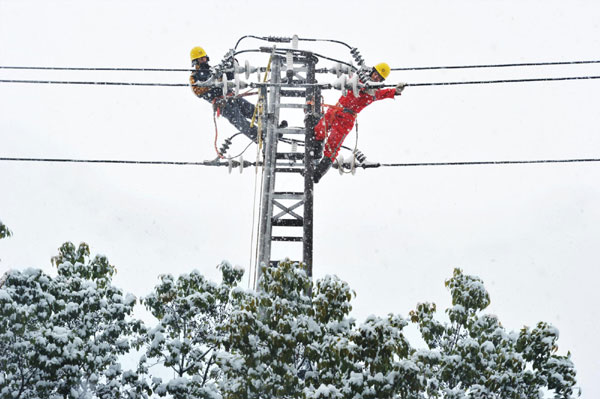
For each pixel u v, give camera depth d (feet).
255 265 96.68
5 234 99.76
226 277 102.17
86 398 96.12
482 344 93.91
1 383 90.27
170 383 95.40
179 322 101.09
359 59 107.24
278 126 107.34
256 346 84.89
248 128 111.96
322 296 86.63
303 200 99.14
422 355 92.99
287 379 84.07
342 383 83.71
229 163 109.19
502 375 90.68
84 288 101.09
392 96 107.24
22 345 92.17
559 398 91.30
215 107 109.60
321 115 107.76
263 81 107.34
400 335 83.15
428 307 99.91
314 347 84.94
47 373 90.43
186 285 102.12
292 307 86.69
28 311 93.61
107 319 99.50
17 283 96.84
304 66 106.73
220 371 100.07
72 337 91.97
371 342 82.33
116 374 98.63
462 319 98.63
